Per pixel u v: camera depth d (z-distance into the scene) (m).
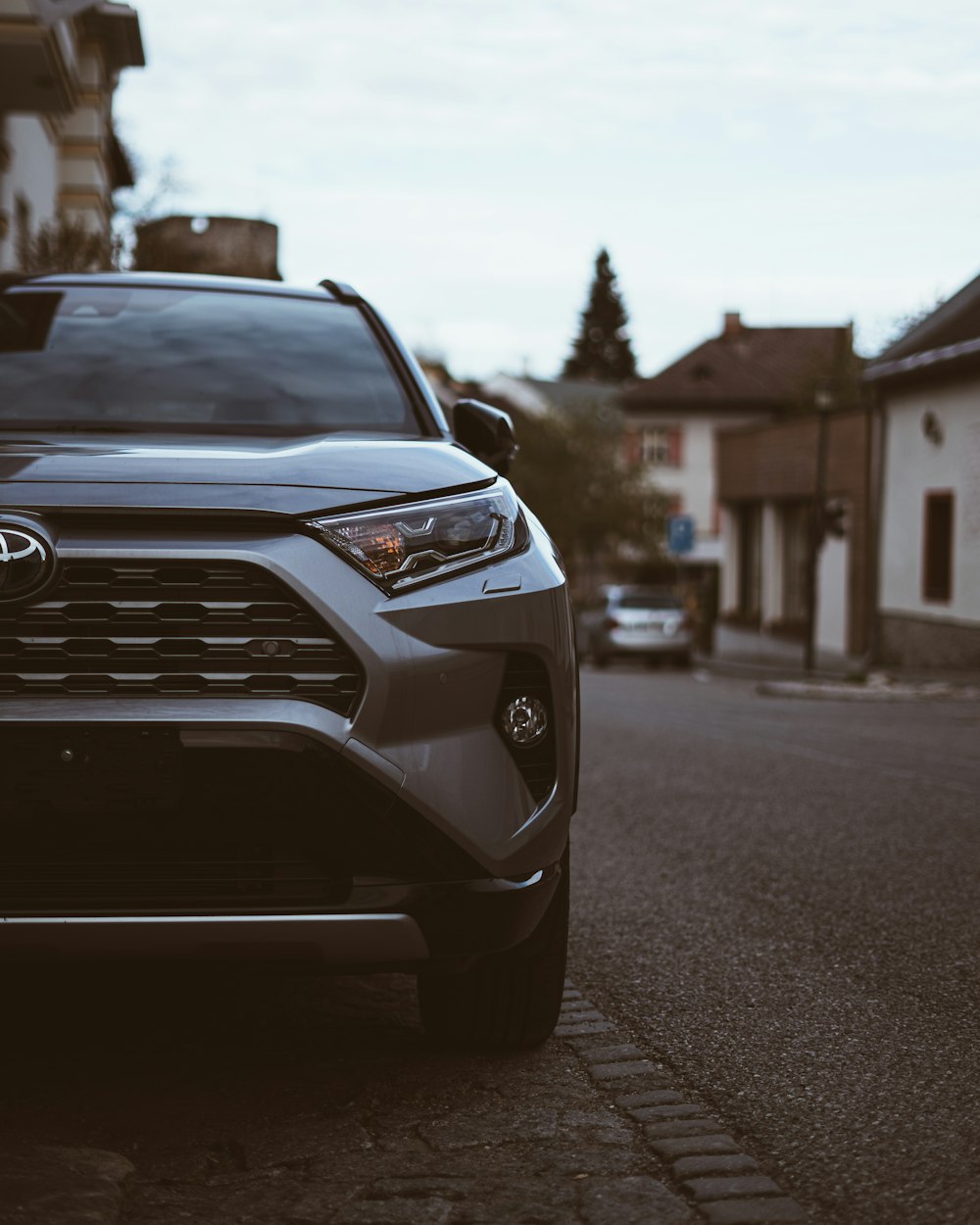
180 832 3.13
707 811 8.19
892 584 26.86
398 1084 3.62
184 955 3.13
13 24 13.76
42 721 3.06
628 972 4.74
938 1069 3.77
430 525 3.31
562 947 3.75
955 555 24.41
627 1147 3.22
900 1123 3.37
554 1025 3.85
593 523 55.69
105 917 3.08
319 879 3.21
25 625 3.09
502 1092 3.57
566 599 3.53
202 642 3.12
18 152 16.94
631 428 63.28
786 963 4.86
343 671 3.17
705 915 5.56
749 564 36.16
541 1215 2.86
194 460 3.34
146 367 4.52
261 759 3.11
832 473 29.53
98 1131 3.29
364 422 4.43
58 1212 2.77
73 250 12.38
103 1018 4.14
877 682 22.48
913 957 4.93
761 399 63.03
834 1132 3.32
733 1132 3.32
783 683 22.19
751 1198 2.93
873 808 8.33
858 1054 3.89
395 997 4.43
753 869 6.46
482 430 4.54
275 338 4.76
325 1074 3.69
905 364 25.44
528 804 3.37
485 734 3.30
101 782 3.08
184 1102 3.48
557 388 76.25
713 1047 3.96
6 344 4.58
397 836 3.19
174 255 12.68
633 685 23.00
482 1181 3.03
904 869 6.47
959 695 20.19
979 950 5.04
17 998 4.34
